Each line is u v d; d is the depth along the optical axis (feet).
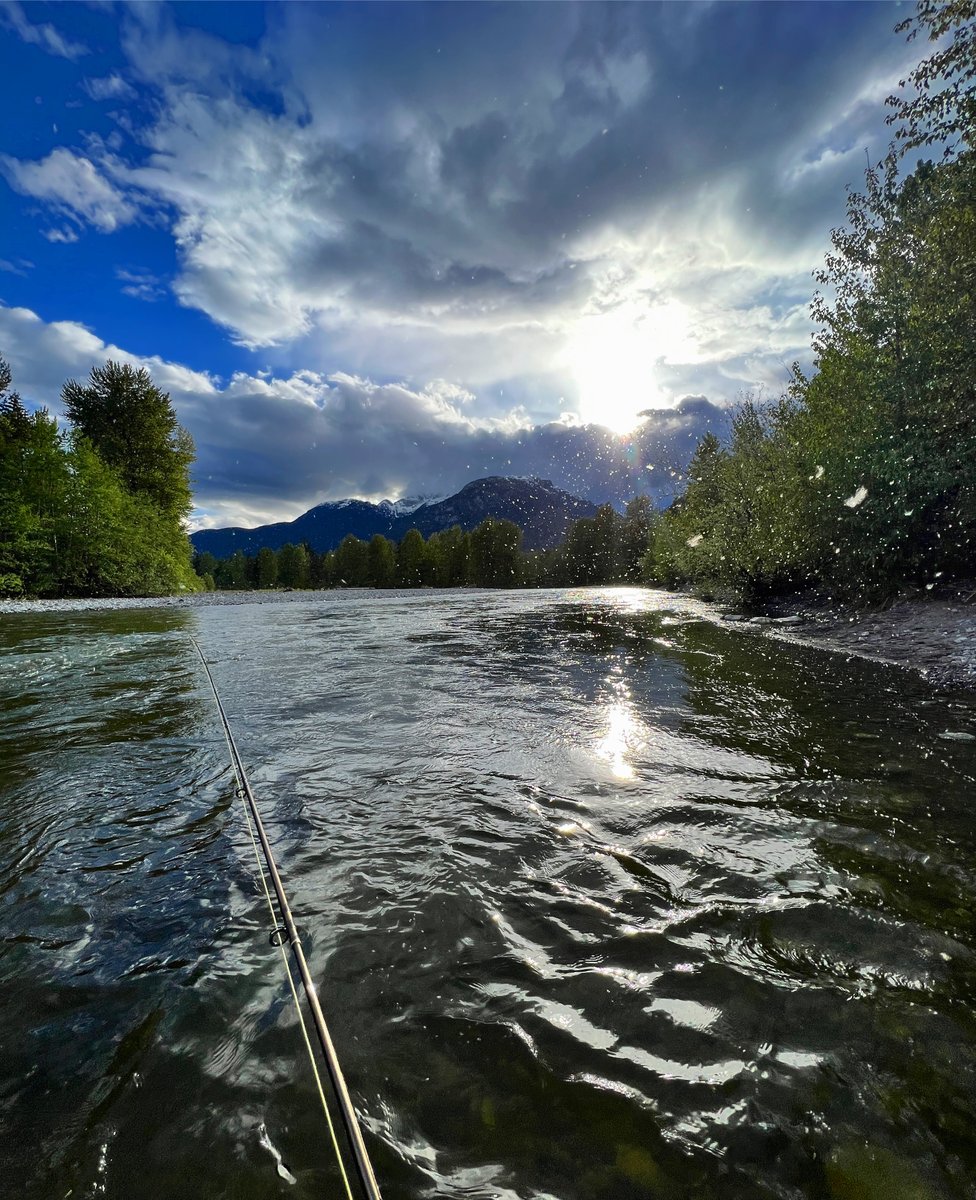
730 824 7.60
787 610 35.81
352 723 12.60
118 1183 3.26
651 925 5.56
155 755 10.62
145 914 5.86
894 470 24.50
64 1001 4.68
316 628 33.76
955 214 20.31
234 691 15.98
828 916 5.63
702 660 20.35
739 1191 3.18
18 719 13.16
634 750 10.60
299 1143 3.50
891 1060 4.00
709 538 45.32
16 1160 3.38
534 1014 4.49
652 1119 3.61
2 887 6.36
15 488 63.87
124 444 86.74
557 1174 3.30
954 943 5.19
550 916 5.72
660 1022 4.38
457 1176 3.31
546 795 8.64
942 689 14.92
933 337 22.66
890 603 28.35
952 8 17.79
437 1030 4.35
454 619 39.01
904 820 7.61
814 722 12.23
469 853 6.98
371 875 6.52
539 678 17.42
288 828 7.70
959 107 18.86
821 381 31.71
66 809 8.33
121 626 35.50
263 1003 4.65
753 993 4.66
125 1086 3.88
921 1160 3.31
